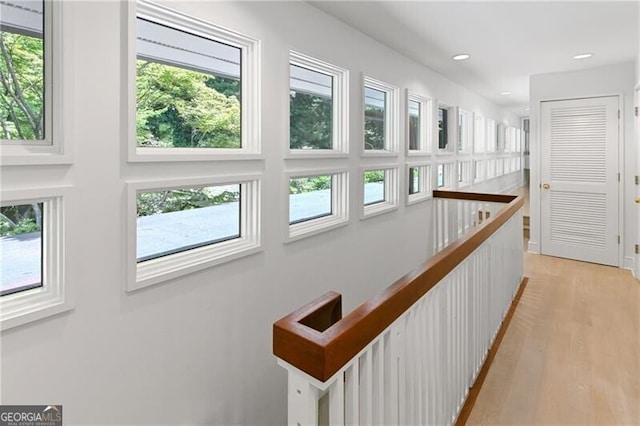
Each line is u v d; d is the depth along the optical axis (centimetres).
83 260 141
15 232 133
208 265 187
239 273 207
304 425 85
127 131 152
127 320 156
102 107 145
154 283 164
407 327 120
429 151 438
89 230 142
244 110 213
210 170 189
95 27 141
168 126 184
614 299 337
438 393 151
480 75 463
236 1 197
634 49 358
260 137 215
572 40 328
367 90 350
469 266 194
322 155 267
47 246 135
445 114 504
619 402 194
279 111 228
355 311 96
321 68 272
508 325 284
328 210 301
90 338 144
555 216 480
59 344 135
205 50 197
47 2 132
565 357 238
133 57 154
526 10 260
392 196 373
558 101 461
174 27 179
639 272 384
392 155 354
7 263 132
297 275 250
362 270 322
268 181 223
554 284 379
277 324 90
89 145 141
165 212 185
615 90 421
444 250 156
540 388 206
